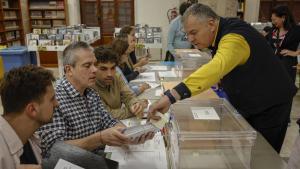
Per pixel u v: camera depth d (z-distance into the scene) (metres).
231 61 1.30
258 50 1.44
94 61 1.63
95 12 8.04
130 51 3.41
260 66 1.46
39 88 1.04
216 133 1.12
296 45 3.61
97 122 1.69
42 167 0.97
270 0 7.87
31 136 1.20
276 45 3.67
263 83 1.50
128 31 3.54
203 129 1.17
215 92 1.63
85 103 1.63
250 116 1.61
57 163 0.95
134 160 1.34
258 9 7.90
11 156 1.02
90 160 0.96
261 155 1.29
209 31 1.43
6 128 1.02
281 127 1.67
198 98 1.46
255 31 1.48
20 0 7.71
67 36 5.02
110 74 2.00
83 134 1.60
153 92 2.54
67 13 7.75
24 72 1.05
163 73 3.17
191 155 1.12
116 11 8.00
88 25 8.16
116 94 2.14
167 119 1.29
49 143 1.35
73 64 1.55
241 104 1.60
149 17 7.57
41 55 7.18
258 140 1.44
